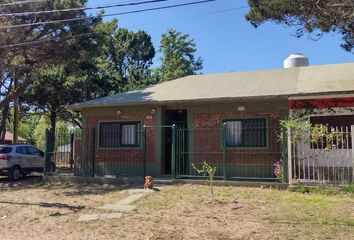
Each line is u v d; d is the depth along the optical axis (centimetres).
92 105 1856
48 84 3002
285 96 1541
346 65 1886
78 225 986
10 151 2008
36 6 1917
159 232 891
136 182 1608
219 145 1681
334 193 1273
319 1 1012
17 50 2005
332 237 809
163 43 4466
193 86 1916
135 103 1772
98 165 1878
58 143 1933
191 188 1434
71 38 2000
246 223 941
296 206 1103
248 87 1734
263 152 1603
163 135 1784
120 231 916
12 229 989
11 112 3356
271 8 1103
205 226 927
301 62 2141
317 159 1413
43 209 1174
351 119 1522
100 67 4047
